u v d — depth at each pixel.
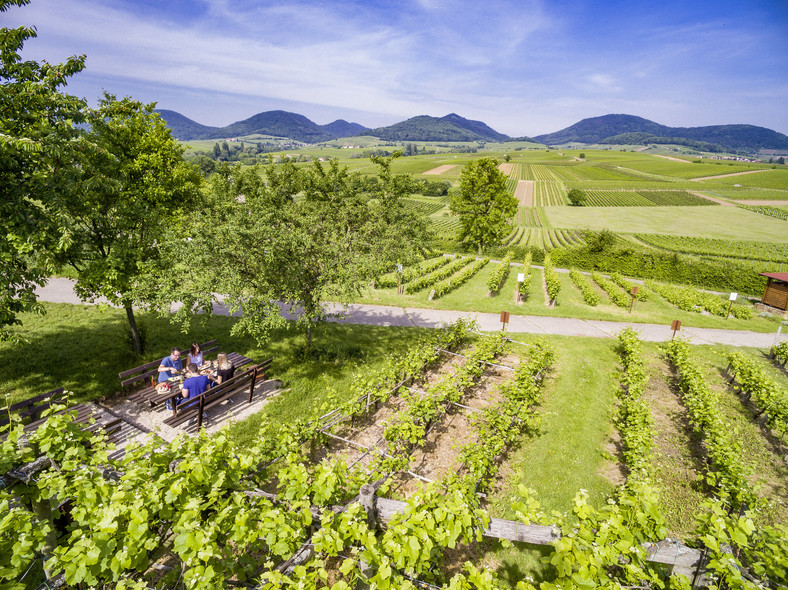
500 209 39.53
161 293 8.93
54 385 9.32
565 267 38.12
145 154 10.33
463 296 22.11
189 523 3.58
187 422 8.49
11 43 7.13
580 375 12.69
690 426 10.18
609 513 4.46
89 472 4.12
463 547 5.98
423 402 8.30
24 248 6.86
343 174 16.42
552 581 5.55
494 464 7.67
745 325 20.98
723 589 4.31
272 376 10.94
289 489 4.44
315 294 10.50
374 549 3.71
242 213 10.09
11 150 6.74
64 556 3.21
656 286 28.81
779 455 9.22
